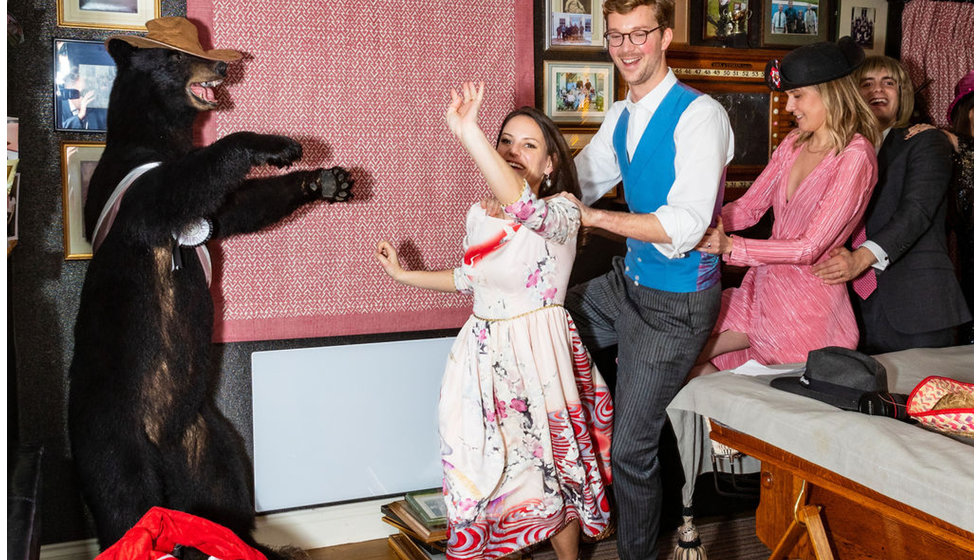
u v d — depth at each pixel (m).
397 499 2.92
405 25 2.74
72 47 2.44
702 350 2.40
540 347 2.28
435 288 2.51
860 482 1.65
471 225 2.31
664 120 2.27
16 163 2.03
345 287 2.77
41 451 2.26
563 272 2.32
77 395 2.29
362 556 2.79
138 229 2.27
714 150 2.20
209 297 2.48
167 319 2.33
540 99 2.97
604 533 2.44
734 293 2.71
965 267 3.15
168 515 2.00
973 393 1.73
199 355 2.43
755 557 2.77
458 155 2.84
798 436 1.81
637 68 2.27
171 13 2.54
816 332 2.50
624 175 2.43
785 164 2.60
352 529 2.89
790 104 2.50
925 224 2.67
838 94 2.41
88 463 2.25
